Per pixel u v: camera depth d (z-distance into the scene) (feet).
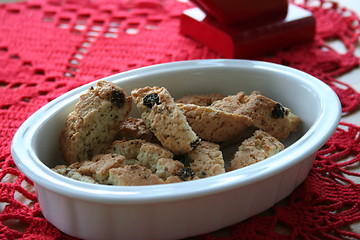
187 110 1.60
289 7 2.26
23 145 1.47
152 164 1.50
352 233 1.43
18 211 1.49
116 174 1.41
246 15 2.11
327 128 1.49
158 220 1.35
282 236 1.43
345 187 1.55
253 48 2.10
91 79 2.00
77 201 1.34
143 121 1.60
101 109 1.56
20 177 1.58
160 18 2.36
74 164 1.50
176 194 1.30
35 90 1.95
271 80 1.74
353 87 1.97
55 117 1.57
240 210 1.41
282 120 1.65
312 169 1.61
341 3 2.50
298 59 2.10
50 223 1.46
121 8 2.42
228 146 1.65
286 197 1.53
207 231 1.41
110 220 1.35
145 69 1.73
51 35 2.25
